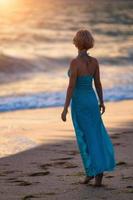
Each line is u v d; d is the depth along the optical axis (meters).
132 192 7.70
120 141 12.09
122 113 17.59
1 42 43.44
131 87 25.19
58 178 8.70
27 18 64.56
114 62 36.94
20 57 33.06
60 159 10.32
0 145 11.94
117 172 8.95
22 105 20.03
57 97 22.00
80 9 81.25
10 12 71.56
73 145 11.94
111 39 52.25
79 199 7.38
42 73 30.59
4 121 16.23
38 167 9.66
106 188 7.96
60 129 14.38
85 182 8.24
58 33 52.16
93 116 8.09
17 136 13.23
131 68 33.88
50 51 39.59
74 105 8.12
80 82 8.11
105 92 23.67
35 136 13.19
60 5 87.88
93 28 60.03
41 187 8.12
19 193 7.80
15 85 25.53
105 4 93.12
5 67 30.33
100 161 7.91
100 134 8.08
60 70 32.34
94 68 8.20
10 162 10.16
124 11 81.25
